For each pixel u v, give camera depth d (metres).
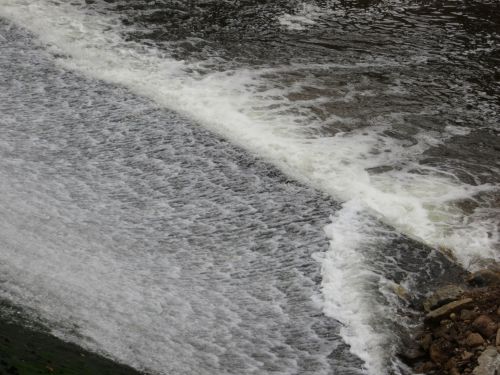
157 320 10.00
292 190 12.78
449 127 14.97
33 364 7.88
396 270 11.30
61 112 14.27
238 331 10.18
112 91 15.02
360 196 12.78
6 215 11.34
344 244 11.69
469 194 13.06
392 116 15.16
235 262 11.36
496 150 14.35
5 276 9.73
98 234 11.55
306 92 15.66
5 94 14.62
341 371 9.75
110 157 13.24
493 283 10.95
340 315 10.48
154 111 14.51
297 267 11.27
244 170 13.16
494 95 16.14
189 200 12.48
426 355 9.99
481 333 9.98
